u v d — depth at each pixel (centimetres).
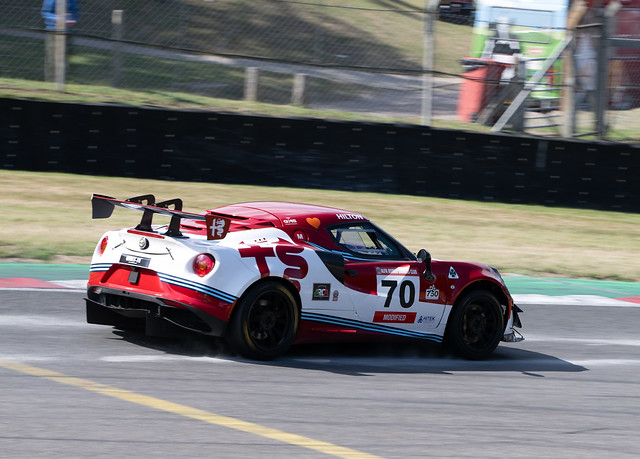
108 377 2102
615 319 3694
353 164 5709
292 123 5594
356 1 6481
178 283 2256
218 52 6188
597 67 6481
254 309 2342
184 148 5469
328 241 2514
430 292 2648
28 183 5062
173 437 1655
